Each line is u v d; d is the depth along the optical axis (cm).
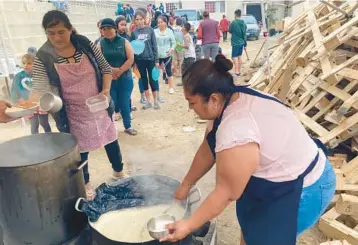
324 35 463
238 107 127
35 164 151
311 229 241
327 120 335
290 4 627
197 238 169
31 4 740
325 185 143
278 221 137
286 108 135
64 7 852
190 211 167
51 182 157
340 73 353
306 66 425
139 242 138
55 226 166
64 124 246
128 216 171
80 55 232
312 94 378
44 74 231
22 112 207
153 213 172
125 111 441
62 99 239
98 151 399
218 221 256
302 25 591
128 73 424
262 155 128
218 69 125
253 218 144
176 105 591
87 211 167
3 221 165
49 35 213
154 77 551
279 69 507
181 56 816
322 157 147
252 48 1443
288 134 130
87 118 249
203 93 122
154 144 414
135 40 525
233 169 118
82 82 238
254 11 2122
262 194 136
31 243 166
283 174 132
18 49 674
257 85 515
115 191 187
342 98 340
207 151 159
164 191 187
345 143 336
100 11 1141
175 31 779
